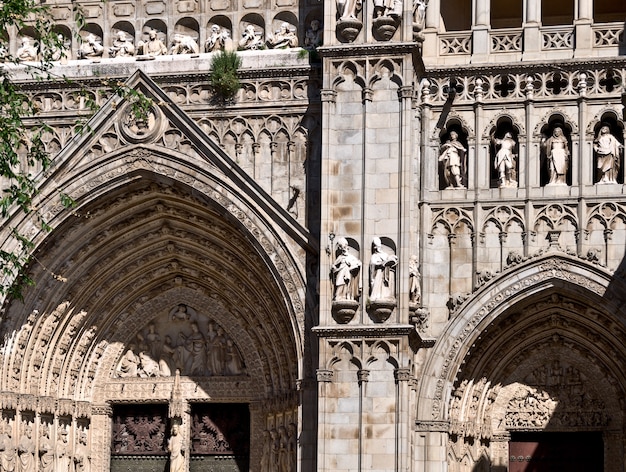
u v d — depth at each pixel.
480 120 55.66
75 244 58.44
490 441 57.06
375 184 53.66
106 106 56.66
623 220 54.28
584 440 57.41
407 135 53.66
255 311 58.91
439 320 55.09
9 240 56.81
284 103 56.16
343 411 52.47
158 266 60.34
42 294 58.44
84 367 61.06
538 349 56.91
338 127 54.25
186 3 58.44
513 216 54.97
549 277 54.38
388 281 52.94
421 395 54.69
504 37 56.41
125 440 61.75
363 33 54.44
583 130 54.81
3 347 57.69
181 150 56.34
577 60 55.09
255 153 56.19
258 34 57.84
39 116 57.91
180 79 56.94
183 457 60.31
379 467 51.91
